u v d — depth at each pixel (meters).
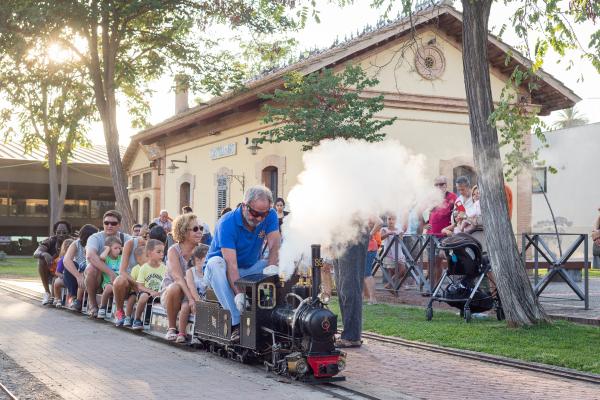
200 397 5.99
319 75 16.02
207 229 13.44
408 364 7.47
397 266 13.65
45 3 18.16
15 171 43.38
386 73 18.38
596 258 26.78
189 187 25.83
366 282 13.09
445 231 12.30
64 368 7.29
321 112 15.21
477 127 10.07
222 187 22.70
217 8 19.64
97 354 8.15
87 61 21.09
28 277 23.11
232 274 7.36
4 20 18.41
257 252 7.68
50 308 13.33
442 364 7.47
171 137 26.84
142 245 10.79
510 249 9.80
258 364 7.50
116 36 20.89
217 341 7.70
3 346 8.66
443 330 9.56
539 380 6.65
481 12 10.01
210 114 21.80
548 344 8.32
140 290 10.00
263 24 19.64
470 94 10.13
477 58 10.05
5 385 6.48
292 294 6.73
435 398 5.90
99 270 11.51
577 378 6.69
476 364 7.48
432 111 19.02
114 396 6.03
